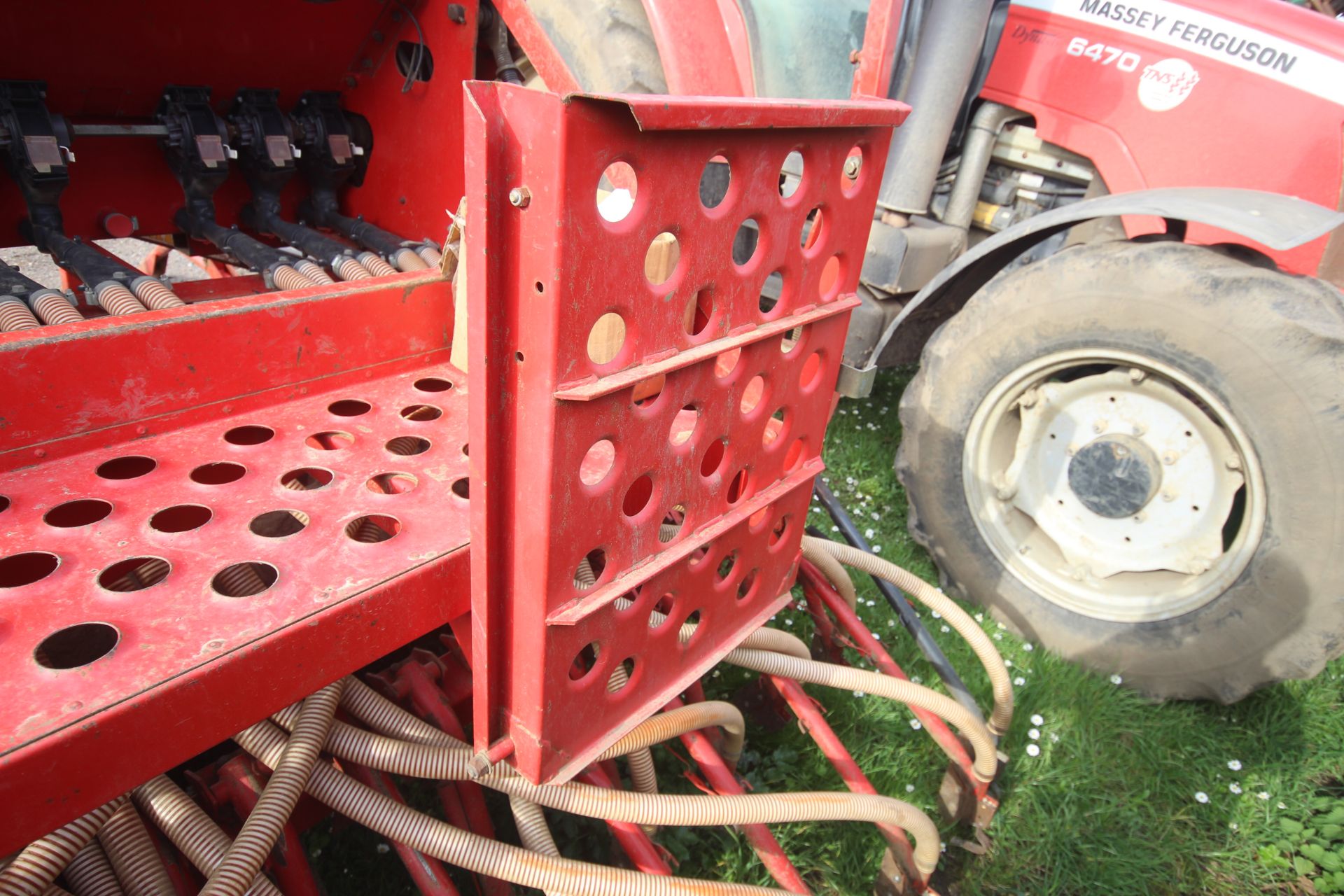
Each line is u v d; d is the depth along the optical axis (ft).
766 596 5.56
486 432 3.20
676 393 3.71
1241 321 7.18
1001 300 8.46
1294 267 8.54
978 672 8.70
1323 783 8.25
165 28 7.20
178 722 3.41
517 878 4.21
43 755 3.00
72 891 3.91
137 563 4.60
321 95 8.89
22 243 7.88
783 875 5.17
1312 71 8.03
